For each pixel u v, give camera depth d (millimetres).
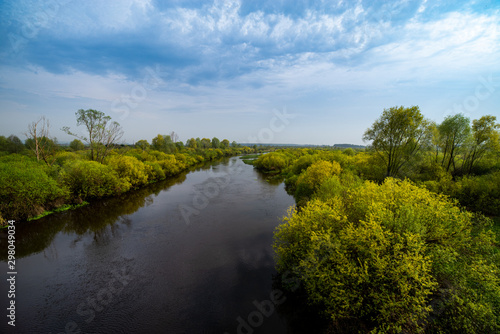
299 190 28391
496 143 24578
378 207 10195
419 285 8000
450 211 10359
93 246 17828
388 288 8406
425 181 23531
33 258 16016
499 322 7117
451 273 8648
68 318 10812
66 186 26281
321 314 10328
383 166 30203
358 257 9305
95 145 38344
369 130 29906
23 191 21391
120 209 27078
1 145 54281
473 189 19453
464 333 7469
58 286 13047
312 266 10258
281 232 13156
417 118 25578
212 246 17734
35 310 11250
